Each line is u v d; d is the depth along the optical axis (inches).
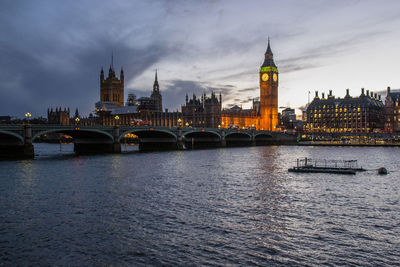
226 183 2272.4
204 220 1397.6
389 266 990.4
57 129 4296.3
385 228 1312.7
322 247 1122.7
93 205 1640.0
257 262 1012.5
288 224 1354.6
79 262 1011.3
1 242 1156.5
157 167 3196.4
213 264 999.6
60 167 3161.9
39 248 1109.1
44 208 1584.6
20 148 4037.9
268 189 2060.8
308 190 2036.2
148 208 1582.2
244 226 1325.0
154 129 5718.5
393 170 3056.1
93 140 5423.2
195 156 4621.1
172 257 1044.5
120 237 1203.2
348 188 2107.5
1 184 2215.8
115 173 2755.9
